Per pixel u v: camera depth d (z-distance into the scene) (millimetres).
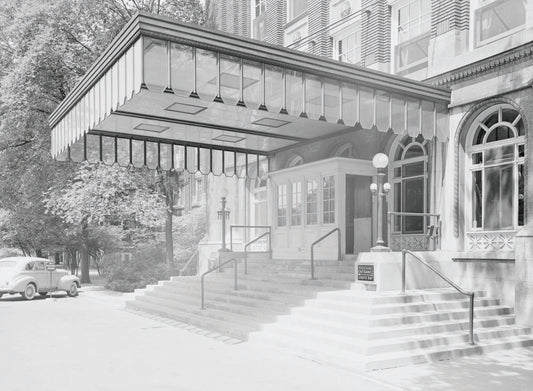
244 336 10453
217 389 6840
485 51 12320
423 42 14969
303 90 10984
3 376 7590
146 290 18438
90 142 16625
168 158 17703
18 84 23250
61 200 23031
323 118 11922
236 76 10758
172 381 7250
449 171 13109
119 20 24781
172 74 9812
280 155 19031
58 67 24156
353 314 9688
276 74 10758
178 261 28391
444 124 13133
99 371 7871
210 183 23531
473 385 7020
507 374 7613
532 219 11062
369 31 16516
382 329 8977
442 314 10094
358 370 7766
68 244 32656
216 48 9914
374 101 11867
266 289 12898
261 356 8867
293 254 16141
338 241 14344
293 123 14461
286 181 16625
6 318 14453
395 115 12414
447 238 13031
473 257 12109
